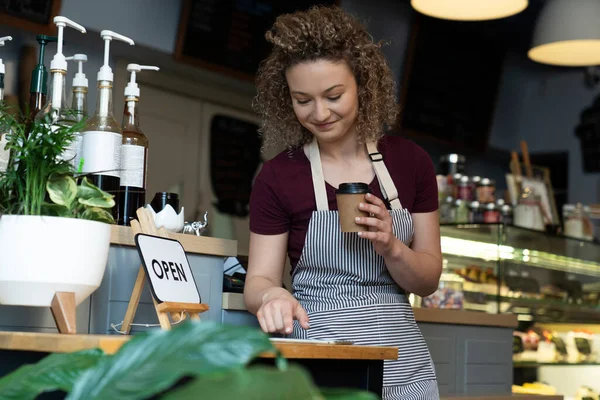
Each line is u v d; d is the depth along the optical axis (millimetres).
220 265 2168
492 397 3127
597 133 5953
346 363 1603
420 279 1901
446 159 4008
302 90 1829
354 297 1899
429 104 5348
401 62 5172
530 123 6199
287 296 1754
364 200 1765
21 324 1691
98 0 3602
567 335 3729
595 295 3875
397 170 1977
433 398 1913
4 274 1397
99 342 1195
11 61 3295
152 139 3906
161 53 3891
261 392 646
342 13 1879
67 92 3475
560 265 3707
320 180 1948
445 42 5371
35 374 885
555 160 6125
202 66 4074
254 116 4414
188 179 4082
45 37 2033
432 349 3104
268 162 2014
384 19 5020
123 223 1965
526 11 5605
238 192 4328
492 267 3420
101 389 726
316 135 1890
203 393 644
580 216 4438
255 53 4324
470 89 5609
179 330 751
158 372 716
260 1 4309
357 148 1989
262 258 1966
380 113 1994
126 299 1894
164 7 3896
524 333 3541
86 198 1529
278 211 1970
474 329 3275
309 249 1934
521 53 5953
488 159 5953
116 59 3713
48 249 1396
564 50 4430
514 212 4012
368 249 1910
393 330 1892
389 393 1857
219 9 4113
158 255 1720
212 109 4211
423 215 2023
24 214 1469
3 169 1780
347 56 1831
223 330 741
